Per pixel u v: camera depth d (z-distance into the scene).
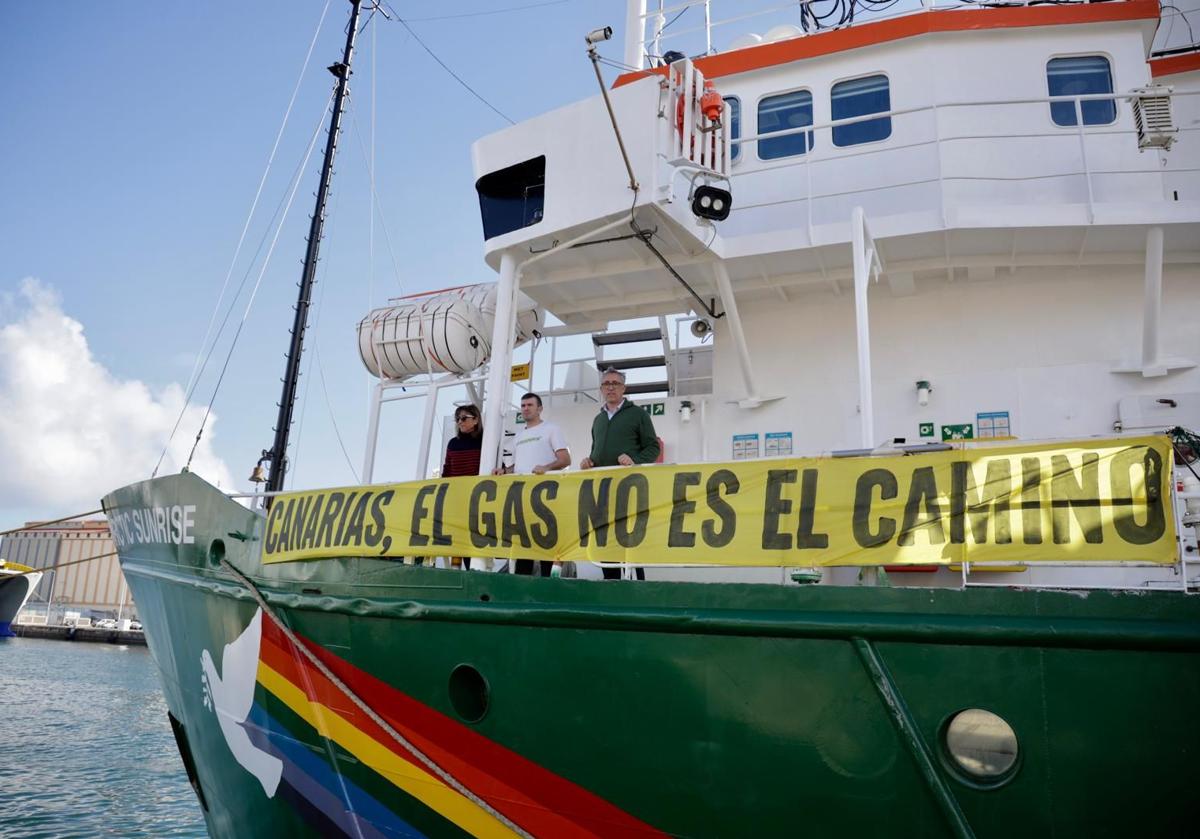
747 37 9.31
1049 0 8.84
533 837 4.48
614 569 6.11
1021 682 3.56
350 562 5.39
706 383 9.45
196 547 6.79
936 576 6.19
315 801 5.52
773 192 8.50
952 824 3.61
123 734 23.59
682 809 4.14
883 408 7.66
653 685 4.21
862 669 3.82
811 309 8.15
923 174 8.03
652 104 6.76
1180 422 6.80
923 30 8.22
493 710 4.63
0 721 25.06
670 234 7.08
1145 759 3.37
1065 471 3.81
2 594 51.94
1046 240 7.02
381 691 5.07
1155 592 3.44
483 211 7.59
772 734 3.96
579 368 10.09
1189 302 7.20
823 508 4.17
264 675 5.84
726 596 4.13
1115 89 7.90
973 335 7.62
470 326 8.48
